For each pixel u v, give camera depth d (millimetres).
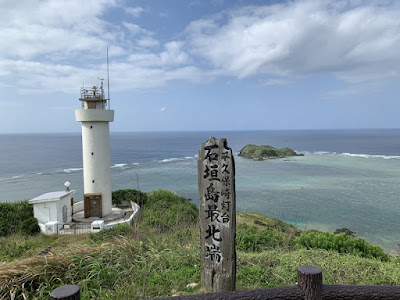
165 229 11711
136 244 6828
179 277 5547
